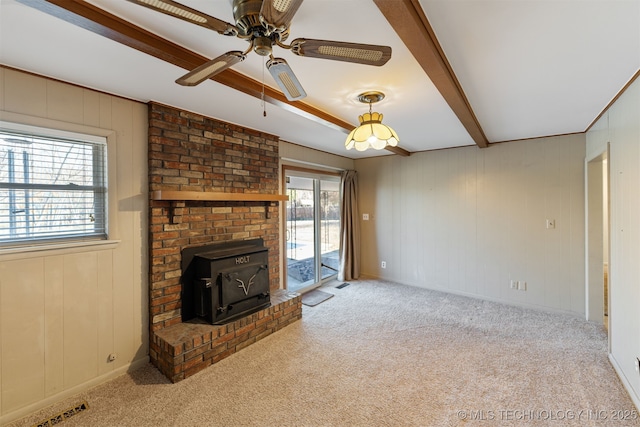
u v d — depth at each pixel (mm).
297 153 4152
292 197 4324
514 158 3859
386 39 1560
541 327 3207
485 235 4102
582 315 3488
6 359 1843
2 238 1873
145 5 987
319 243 4781
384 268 5125
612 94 2289
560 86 2145
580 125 3164
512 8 1307
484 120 2986
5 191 1874
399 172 4887
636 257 2004
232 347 2670
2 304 1829
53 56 1694
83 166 2188
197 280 2703
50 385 2008
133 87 2148
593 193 3314
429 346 2805
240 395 2105
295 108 2432
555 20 1386
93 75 1945
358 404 2008
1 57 1700
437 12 1337
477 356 2613
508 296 3945
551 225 3643
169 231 2578
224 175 3039
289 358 2596
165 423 1847
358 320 3430
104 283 2258
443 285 4488
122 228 2342
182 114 2650
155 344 2443
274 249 3658
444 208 4441
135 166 2408
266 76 1999
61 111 2025
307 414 1917
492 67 1867
